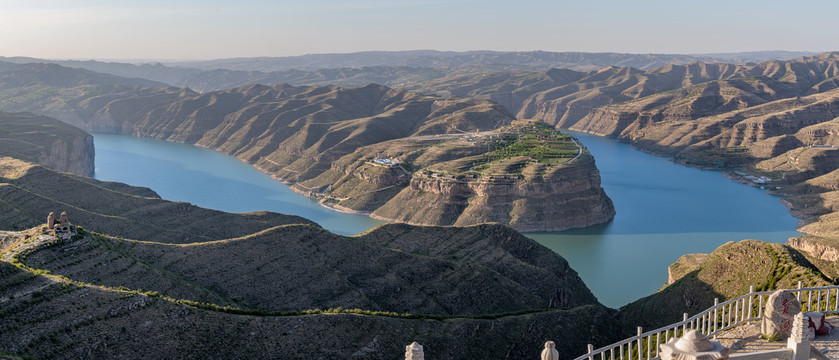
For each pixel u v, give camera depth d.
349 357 102.00
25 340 82.12
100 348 86.06
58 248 118.50
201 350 92.62
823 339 35.66
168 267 131.12
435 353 111.12
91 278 114.00
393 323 114.50
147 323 93.06
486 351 118.25
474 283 157.12
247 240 149.12
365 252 159.62
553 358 28.11
